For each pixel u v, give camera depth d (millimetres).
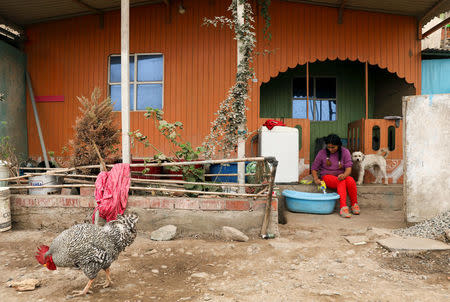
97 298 2771
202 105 7535
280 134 6250
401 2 6664
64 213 4738
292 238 4438
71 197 4707
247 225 4512
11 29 8312
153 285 3051
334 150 5844
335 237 4410
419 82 7254
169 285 3051
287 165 6266
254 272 3322
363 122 6836
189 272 3367
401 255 3670
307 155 6852
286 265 3502
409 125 4734
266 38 7328
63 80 7906
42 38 7980
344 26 7336
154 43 7648
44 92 7965
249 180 5098
